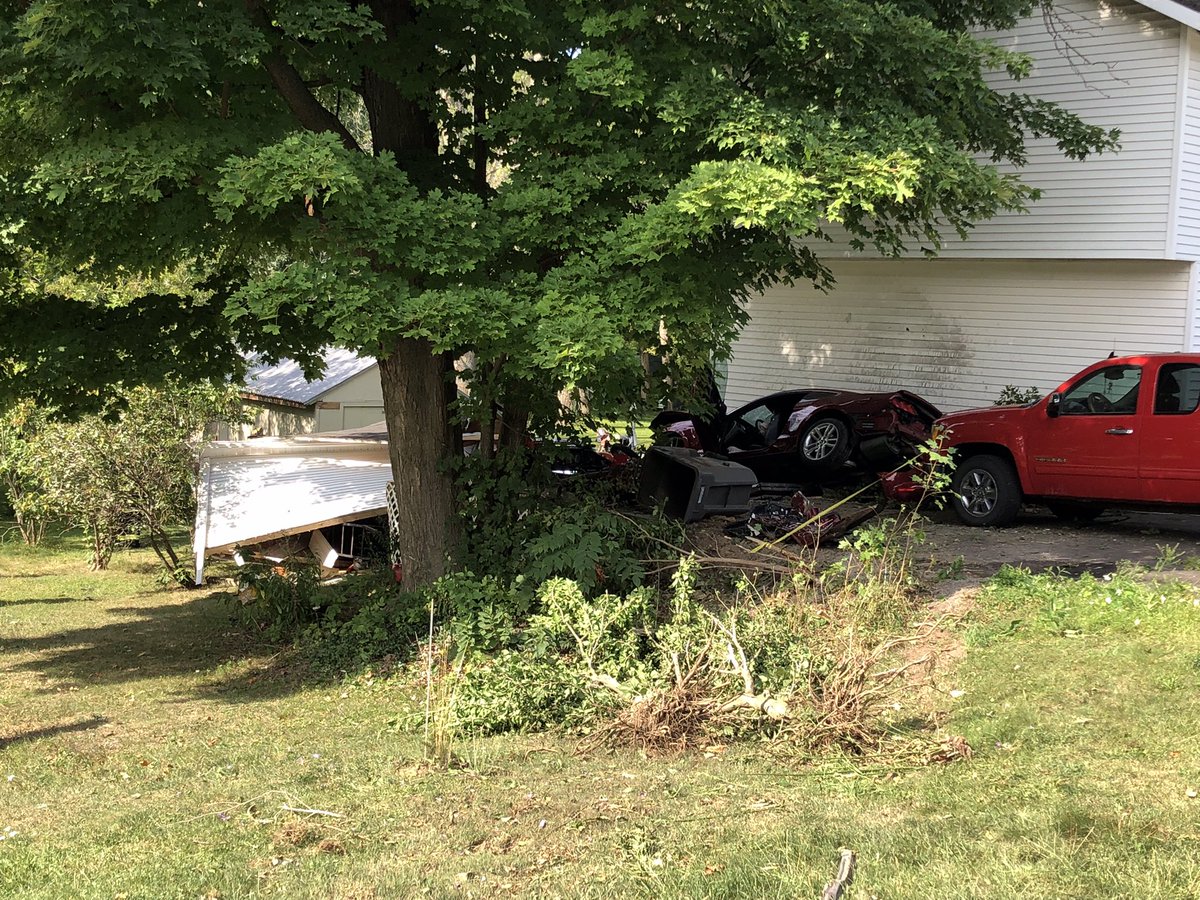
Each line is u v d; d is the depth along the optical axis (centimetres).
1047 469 1201
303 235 936
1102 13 1476
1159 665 699
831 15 1005
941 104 1088
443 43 1057
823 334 1944
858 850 458
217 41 902
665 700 699
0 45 913
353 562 1534
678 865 468
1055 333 1630
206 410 1942
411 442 1181
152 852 547
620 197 1035
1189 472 1091
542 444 1170
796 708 664
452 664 973
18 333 1187
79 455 1883
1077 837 449
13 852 565
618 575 1035
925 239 1673
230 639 1334
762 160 922
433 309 897
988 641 803
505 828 542
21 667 1255
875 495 1523
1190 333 1487
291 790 647
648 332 991
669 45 977
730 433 1684
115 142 929
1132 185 1467
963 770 573
